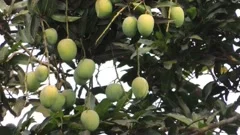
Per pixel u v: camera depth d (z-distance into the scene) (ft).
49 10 12.71
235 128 15.16
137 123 13.62
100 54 13.55
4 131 13.38
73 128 13.25
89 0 13.03
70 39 12.73
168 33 14.15
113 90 13.17
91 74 12.86
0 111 14.85
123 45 13.75
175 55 15.23
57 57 13.75
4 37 13.84
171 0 13.08
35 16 12.77
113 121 13.51
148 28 12.37
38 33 13.20
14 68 14.25
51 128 13.29
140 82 12.85
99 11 12.59
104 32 12.73
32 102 14.49
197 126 14.58
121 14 12.91
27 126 13.50
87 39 13.28
